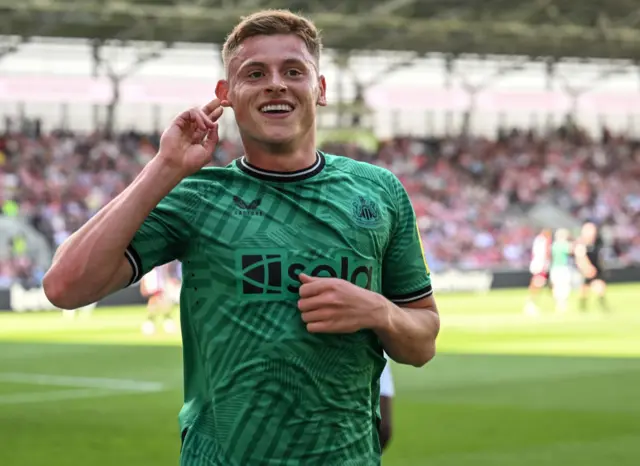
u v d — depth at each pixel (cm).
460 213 4388
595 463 862
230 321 333
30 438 998
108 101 4116
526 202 4697
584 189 4884
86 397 1280
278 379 330
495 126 5188
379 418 363
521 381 1402
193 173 336
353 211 344
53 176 3956
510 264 4119
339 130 4481
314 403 332
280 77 338
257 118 337
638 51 4741
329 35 3928
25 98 3962
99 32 3938
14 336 2198
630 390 1311
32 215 3491
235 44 345
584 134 5266
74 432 1032
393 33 4084
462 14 3875
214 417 337
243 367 331
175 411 1164
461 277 3750
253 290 332
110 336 2184
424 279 370
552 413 1128
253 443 330
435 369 1544
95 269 323
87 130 4294
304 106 341
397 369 1543
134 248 333
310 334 331
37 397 1283
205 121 332
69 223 3603
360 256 341
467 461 871
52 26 3731
